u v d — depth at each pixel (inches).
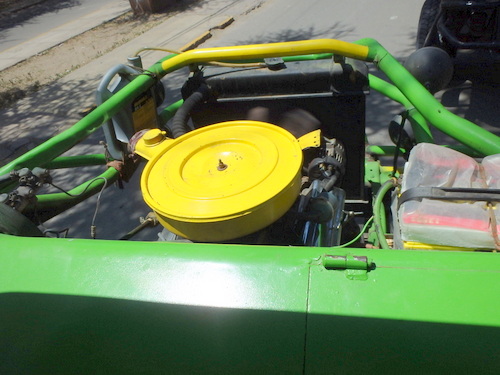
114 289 41.9
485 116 190.4
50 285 43.5
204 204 55.0
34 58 348.8
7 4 501.7
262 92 82.6
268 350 37.7
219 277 40.7
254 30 331.0
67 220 165.5
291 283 39.3
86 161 103.0
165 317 40.1
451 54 196.1
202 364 39.0
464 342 34.8
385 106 208.4
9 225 55.5
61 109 260.4
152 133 71.9
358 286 38.2
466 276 37.6
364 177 92.7
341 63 79.8
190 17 377.4
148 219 79.1
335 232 66.2
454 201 53.8
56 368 41.8
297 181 58.2
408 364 35.2
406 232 53.9
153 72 87.8
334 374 36.3
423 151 60.7
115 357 40.6
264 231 62.0
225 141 65.7
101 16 427.5
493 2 169.9
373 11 323.3
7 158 222.5
